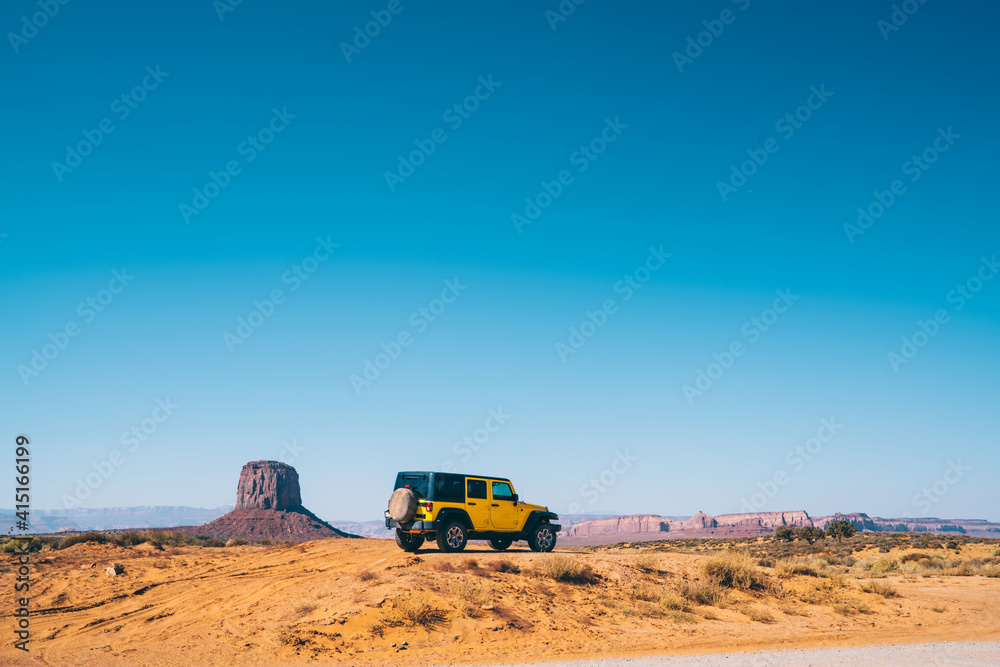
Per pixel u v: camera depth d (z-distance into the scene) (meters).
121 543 30.89
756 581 21.19
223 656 13.23
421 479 20.77
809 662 13.13
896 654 14.19
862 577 28.34
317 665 12.88
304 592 17.02
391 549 24.19
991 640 17.00
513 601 16.59
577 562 19.61
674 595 18.64
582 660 13.35
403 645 13.95
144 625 15.41
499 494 21.59
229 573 20.52
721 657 13.68
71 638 14.43
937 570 33.12
